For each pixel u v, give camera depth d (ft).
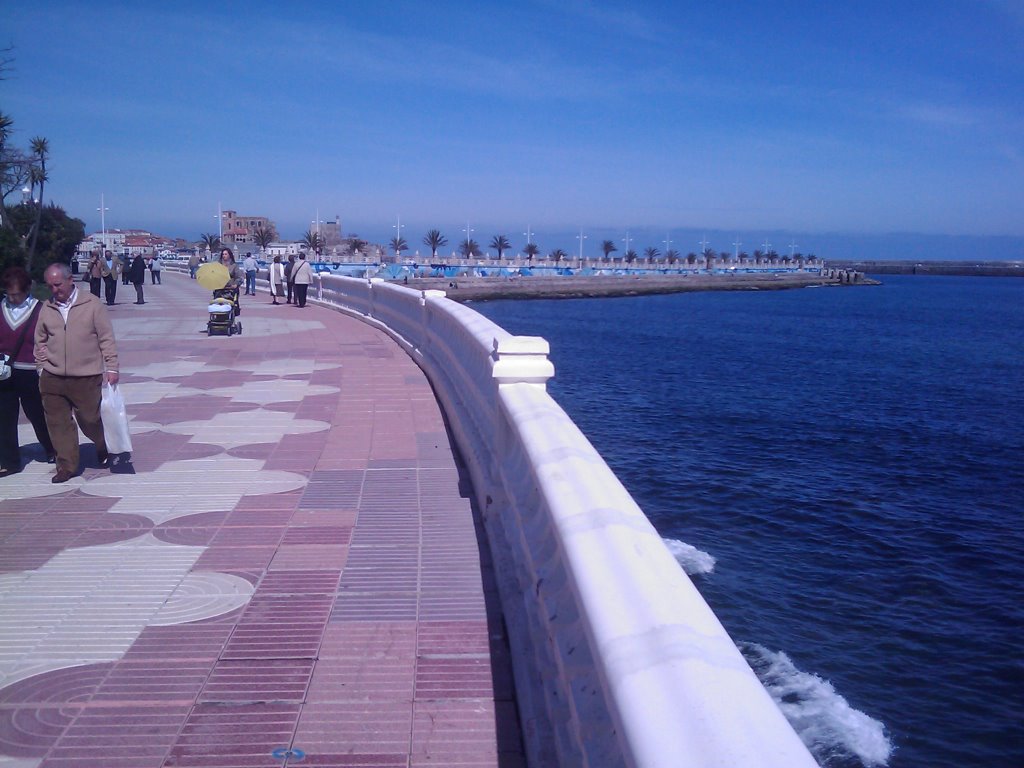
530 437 13.33
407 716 11.62
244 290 116.06
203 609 14.98
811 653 33.65
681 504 54.03
